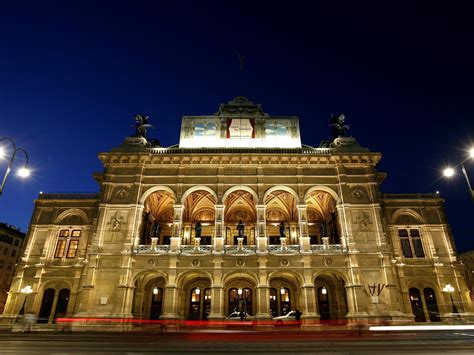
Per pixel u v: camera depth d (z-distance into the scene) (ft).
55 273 134.41
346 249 127.13
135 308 130.00
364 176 140.26
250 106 160.97
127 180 139.33
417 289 134.00
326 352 56.13
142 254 125.59
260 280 121.70
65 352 57.62
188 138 153.38
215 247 126.72
